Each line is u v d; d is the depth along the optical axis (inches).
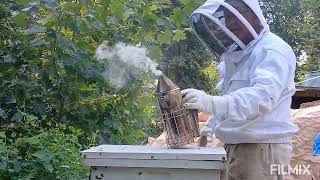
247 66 111.8
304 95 304.5
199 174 83.8
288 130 111.3
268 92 100.5
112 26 152.1
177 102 94.4
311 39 909.8
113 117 154.5
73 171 127.2
